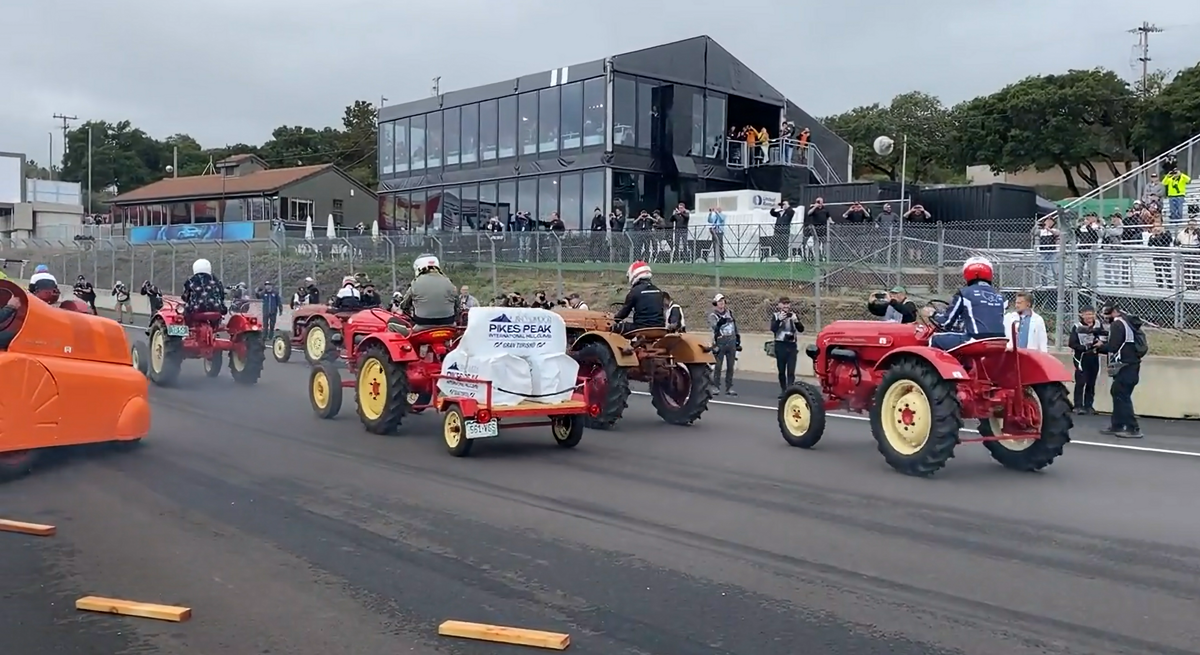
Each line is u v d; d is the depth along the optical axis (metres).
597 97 30.84
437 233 30.02
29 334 8.74
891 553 6.66
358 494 8.28
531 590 5.82
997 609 5.55
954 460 10.44
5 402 8.45
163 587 5.81
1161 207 22.50
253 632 5.11
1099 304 17.05
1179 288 16.78
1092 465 10.20
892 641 5.06
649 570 6.23
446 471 9.33
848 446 11.11
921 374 9.34
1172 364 14.05
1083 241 19.56
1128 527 7.42
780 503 8.14
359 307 19.17
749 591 5.83
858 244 20.88
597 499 8.20
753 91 34.38
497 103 34.22
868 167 57.41
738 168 33.69
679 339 12.72
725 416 13.75
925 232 20.83
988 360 9.80
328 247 31.52
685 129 32.38
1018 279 19.03
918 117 57.97
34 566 6.20
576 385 10.70
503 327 10.17
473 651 4.89
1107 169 49.00
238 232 46.06
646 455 10.39
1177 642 5.07
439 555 6.51
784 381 15.87
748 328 21.08
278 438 11.05
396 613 5.41
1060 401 9.51
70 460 9.58
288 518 7.43
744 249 23.75
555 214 30.02
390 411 11.09
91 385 9.23
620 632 5.16
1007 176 51.44
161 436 11.05
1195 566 6.40
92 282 43.00
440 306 11.40
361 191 56.47
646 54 31.36
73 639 5.00
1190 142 26.25
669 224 31.03
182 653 4.83
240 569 6.16
